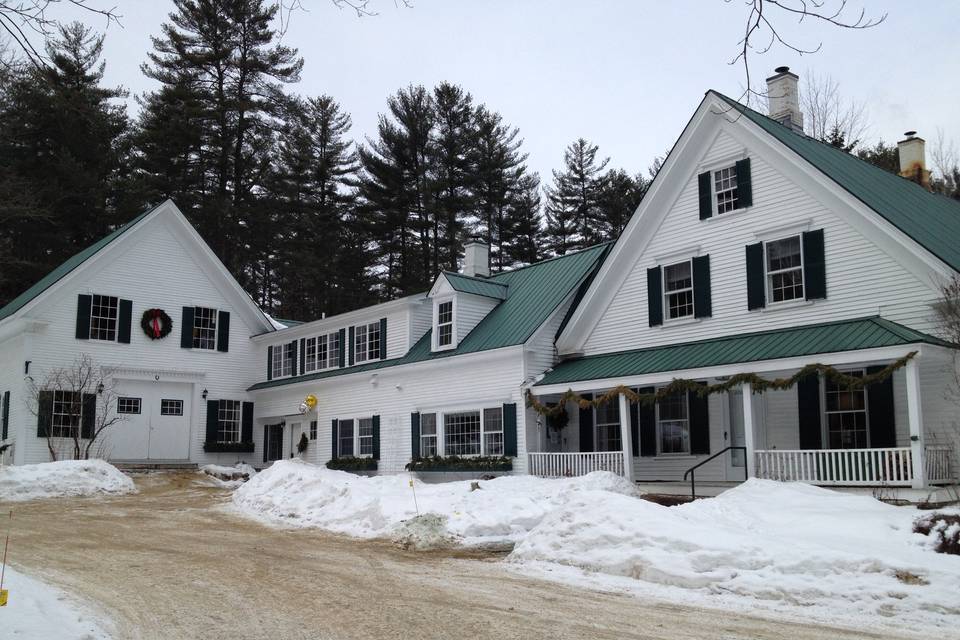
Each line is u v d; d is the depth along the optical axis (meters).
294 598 9.15
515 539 14.36
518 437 22.09
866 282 16.69
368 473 26.78
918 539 10.40
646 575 10.21
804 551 9.66
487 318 25.36
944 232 17.78
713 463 19.61
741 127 19.22
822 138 39.56
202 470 29.66
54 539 14.22
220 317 33.31
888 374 14.54
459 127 50.22
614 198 52.00
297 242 48.25
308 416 31.08
